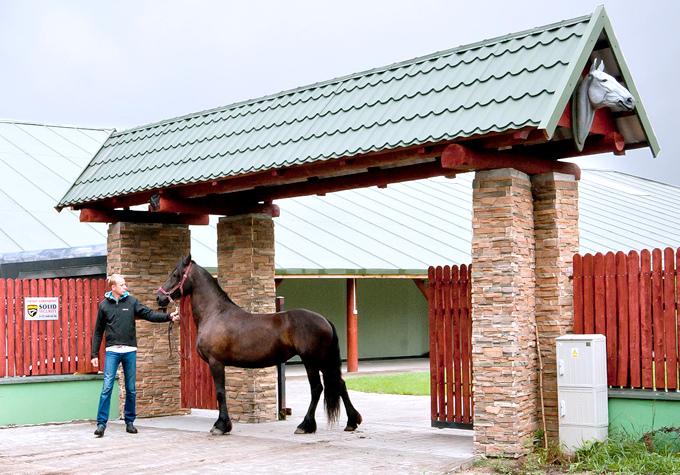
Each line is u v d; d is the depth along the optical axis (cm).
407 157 1082
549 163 1135
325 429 1353
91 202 1498
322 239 3181
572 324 1124
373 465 1041
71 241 2623
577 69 990
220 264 1510
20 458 1130
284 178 1218
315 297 3631
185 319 1579
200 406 1544
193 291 1337
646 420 1054
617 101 1017
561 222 1126
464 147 1012
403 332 3884
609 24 1040
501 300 1061
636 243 3725
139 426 1415
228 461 1084
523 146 1107
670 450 1007
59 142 3434
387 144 1066
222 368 1307
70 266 1802
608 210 4144
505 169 1067
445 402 1313
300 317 1265
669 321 1045
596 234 3712
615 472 955
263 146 1255
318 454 1123
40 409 1453
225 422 1301
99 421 1301
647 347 1061
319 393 1303
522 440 1059
